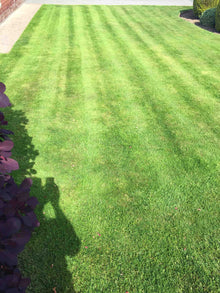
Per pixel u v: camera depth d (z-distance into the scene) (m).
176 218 4.13
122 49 11.20
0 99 2.14
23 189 2.11
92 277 3.36
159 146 5.66
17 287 1.67
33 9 16.97
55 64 9.50
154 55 10.73
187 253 3.67
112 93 7.73
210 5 16.17
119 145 5.65
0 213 1.78
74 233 3.85
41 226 3.90
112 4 19.66
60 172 4.88
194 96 7.75
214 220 4.12
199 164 5.20
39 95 7.45
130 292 3.23
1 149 2.23
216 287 3.30
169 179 4.84
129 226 3.99
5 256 1.62
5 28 13.12
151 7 19.39
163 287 3.29
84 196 4.43
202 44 12.25
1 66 9.16
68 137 5.82
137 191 4.57
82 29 13.56
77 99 7.34
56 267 3.43
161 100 7.46
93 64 9.62
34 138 5.72
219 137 6.01
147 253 3.65
